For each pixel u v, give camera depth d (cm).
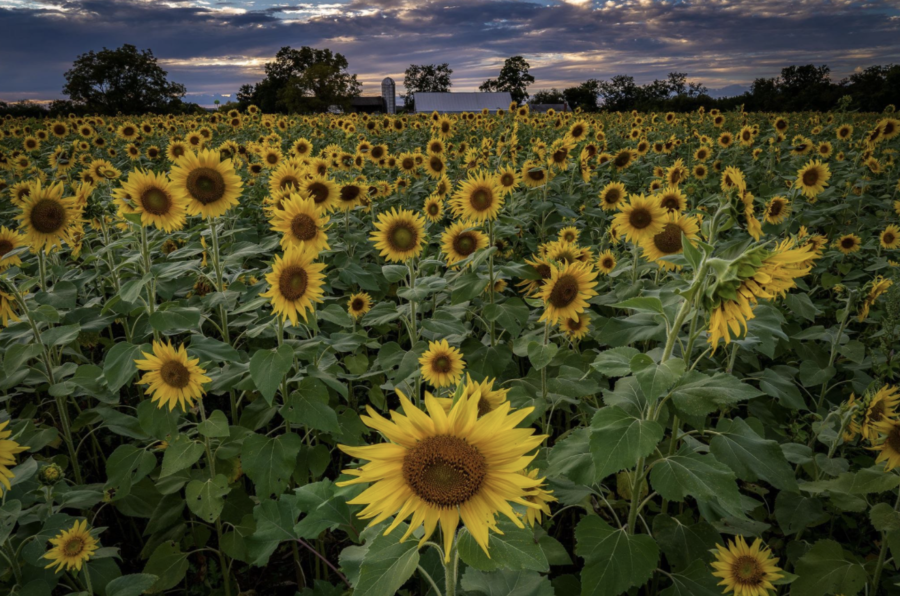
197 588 364
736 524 308
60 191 415
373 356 512
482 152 1122
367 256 727
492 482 146
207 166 401
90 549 269
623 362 235
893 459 274
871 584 302
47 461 348
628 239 484
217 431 309
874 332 479
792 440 386
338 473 432
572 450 253
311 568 372
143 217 391
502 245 632
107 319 396
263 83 9350
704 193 952
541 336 395
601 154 1007
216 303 372
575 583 288
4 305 355
